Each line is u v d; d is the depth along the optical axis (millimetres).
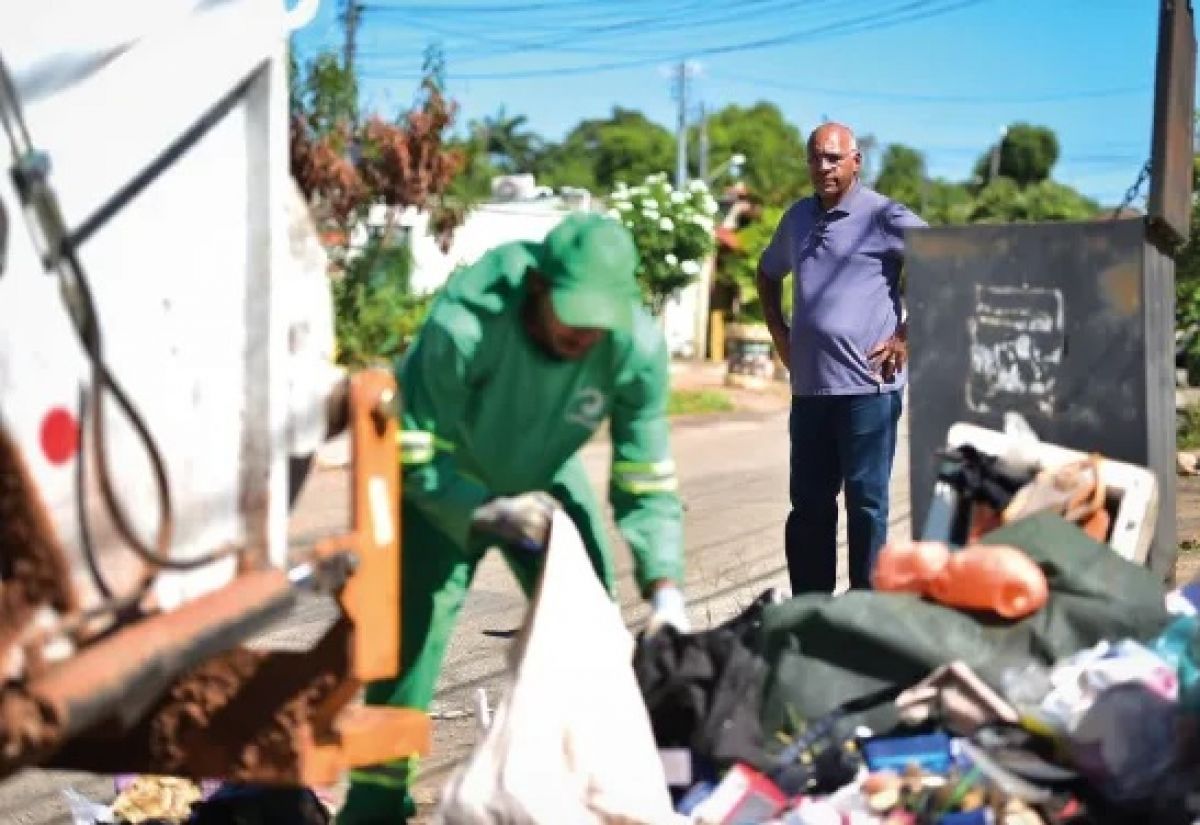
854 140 5941
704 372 35375
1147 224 4676
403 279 19766
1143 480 4559
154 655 2762
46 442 2811
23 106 2787
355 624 3426
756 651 4250
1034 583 4148
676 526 4363
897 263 5914
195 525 3297
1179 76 4805
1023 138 71000
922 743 3953
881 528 5941
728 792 3922
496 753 3756
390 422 3576
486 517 4051
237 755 3414
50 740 2436
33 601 2543
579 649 3863
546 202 30422
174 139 3246
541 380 4137
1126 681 3812
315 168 16984
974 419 5160
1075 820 3721
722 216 40531
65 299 2877
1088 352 4820
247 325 3520
